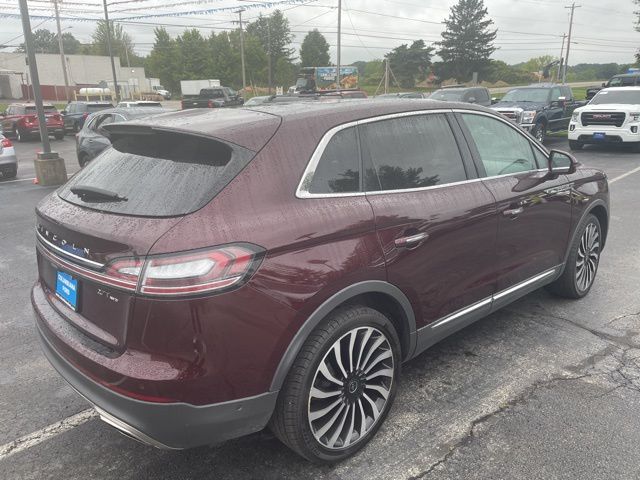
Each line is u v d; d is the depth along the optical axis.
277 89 73.69
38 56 65.69
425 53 88.38
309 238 2.36
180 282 2.05
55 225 2.51
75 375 2.36
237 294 2.14
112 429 3.02
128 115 11.35
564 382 3.36
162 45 91.56
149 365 2.11
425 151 3.09
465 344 3.88
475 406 3.12
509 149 3.72
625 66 97.81
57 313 2.64
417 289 2.88
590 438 2.82
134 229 2.17
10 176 13.05
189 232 2.11
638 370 3.49
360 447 2.75
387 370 2.81
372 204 2.67
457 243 3.09
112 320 2.24
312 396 2.45
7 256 6.36
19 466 2.72
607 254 5.91
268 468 2.66
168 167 2.44
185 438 2.19
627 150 15.50
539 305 4.54
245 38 89.44
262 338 2.22
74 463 2.74
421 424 2.97
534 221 3.73
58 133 24.73
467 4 85.69
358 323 2.58
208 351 2.11
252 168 2.33
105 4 35.28
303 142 2.53
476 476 2.57
